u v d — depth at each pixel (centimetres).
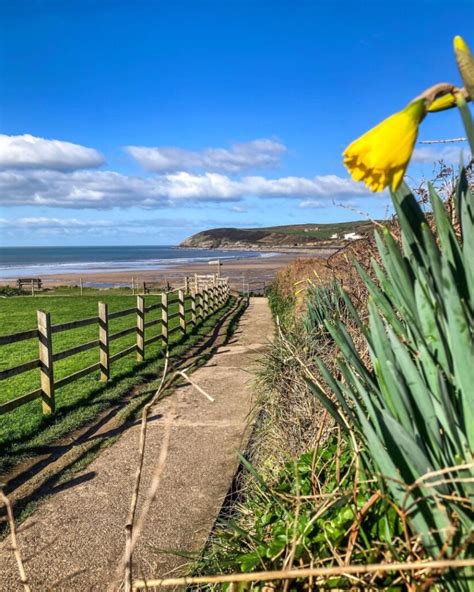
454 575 121
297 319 764
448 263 125
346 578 150
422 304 130
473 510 119
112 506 418
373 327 139
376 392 144
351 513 175
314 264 1659
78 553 350
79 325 784
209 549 291
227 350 1213
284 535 199
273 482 302
